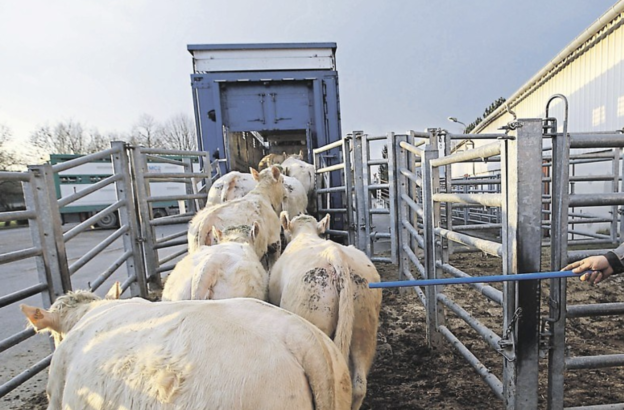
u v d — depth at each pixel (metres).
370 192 6.12
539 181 1.97
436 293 3.34
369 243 6.09
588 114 8.81
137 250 5.20
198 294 2.19
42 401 2.97
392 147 5.16
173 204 20.64
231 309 1.39
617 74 7.75
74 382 1.37
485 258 7.22
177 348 1.22
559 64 10.03
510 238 2.05
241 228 3.36
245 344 1.21
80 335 1.55
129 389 1.20
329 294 2.13
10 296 2.79
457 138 5.56
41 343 4.07
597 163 8.66
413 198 5.02
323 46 7.84
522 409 2.07
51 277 3.21
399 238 5.14
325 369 1.26
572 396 2.62
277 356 1.20
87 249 10.98
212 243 3.76
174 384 1.13
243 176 5.81
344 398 1.42
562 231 2.00
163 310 1.41
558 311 2.02
